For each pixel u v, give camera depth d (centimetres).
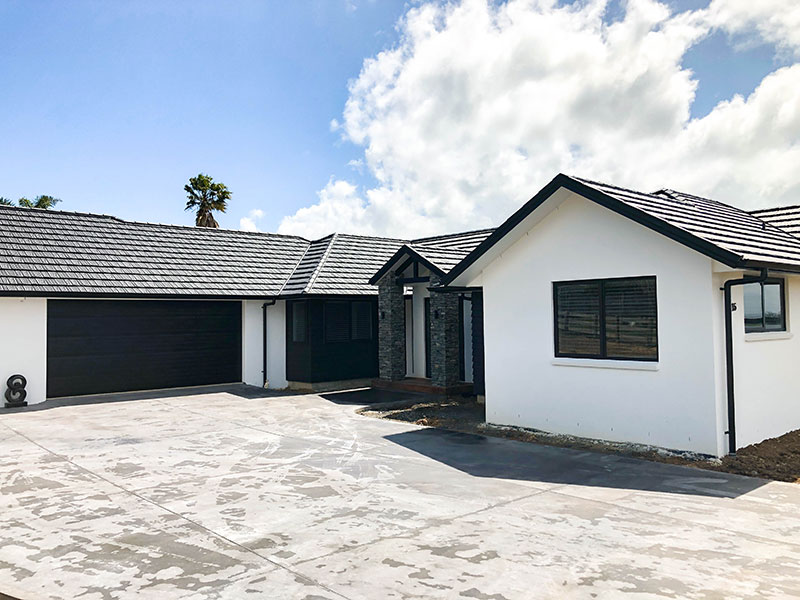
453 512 667
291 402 1590
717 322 889
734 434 893
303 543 579
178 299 1750
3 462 936
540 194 1041
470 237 2058
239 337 1964
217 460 936
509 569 511
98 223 1933
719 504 686
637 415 971
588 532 598
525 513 661
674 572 500
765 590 466
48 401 1587
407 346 1995
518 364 1155
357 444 1048
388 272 1856
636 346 984
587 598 455
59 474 859
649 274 955
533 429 1128
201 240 2094
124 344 1738
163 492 763
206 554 556
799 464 848
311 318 1848
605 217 1016
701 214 1118
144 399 1639
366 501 713
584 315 1059
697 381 897
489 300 1206
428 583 486
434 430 1176
